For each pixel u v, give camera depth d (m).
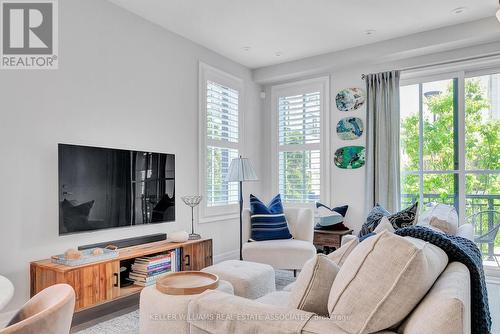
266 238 3.88
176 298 1.62
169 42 3.92
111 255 2.81
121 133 3.37
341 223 4.50
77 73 3.01
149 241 3.46
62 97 2.90
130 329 2.58
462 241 1.83
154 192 3.58
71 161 2.84
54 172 2.83
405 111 4.43
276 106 5.39
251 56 4.76
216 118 4.59
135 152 3.40
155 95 3.74
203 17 3.60
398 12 3.49
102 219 3.06
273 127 5.40
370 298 1.15
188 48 4.18
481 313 1.50
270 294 2.06
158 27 3.79
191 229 4.14
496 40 3.77
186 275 1.95
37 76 2.74
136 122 3.52
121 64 3.38
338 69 4.78
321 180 4.91
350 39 4.18
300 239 4.00
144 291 1.75
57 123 2.86
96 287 2.62
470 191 4.07
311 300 1.41
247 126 5.19
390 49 4.17
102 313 2.92
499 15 2.49
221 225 4.61
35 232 2.69
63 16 2.92
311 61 4.79
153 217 3.56
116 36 3.34
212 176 4.48
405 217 2.74
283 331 1.21
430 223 2.25
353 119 4.68
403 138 4.44
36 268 2.57
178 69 4.03
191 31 3.95
